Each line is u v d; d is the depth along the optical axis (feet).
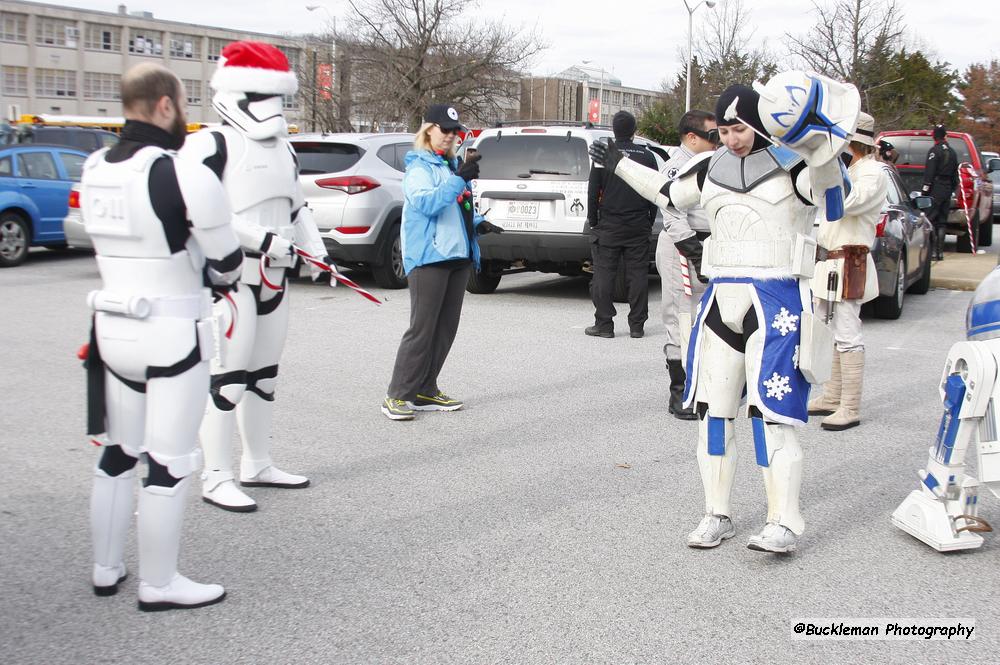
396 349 27.53
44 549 13.38
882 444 19.07
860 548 13.80
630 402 21.99
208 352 11.42
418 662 10.41
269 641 10.86
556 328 31.22
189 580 11.81
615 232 28.81
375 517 14.78
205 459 15.15
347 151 38.86
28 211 45.01
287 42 132.67
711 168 13.17
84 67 226.79
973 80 162.71
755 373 12.75
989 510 15.57
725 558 13.34
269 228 14.56
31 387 22.67
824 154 11.78
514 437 19.21
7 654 10.49
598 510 15.16
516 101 115.85
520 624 11.31
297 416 20.61
